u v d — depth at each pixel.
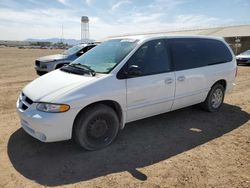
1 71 14.44
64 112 3.56
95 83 3.81
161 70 4.61
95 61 4.53
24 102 3.91
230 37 35.97
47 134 3.58
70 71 4.38
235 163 3.64
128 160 3.72
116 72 4.04
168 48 4.84
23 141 4.31
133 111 4.31
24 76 12.30
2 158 3.74
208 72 5.48
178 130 4.89
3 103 6.68
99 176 3.30
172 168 3.50
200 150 4.06
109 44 4.93
